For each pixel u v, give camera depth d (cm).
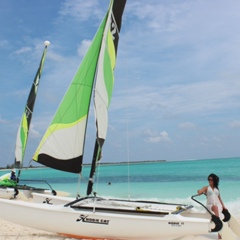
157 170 5928
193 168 5778
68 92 976
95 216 791
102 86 889
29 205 830
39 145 973
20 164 1925
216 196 838
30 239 838
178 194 2506
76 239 816
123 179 4225
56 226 815
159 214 777
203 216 836
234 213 1584
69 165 941
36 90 1930
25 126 1944
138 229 775
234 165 5994
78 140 948
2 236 884
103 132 884
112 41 946
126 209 795
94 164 873
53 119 969
